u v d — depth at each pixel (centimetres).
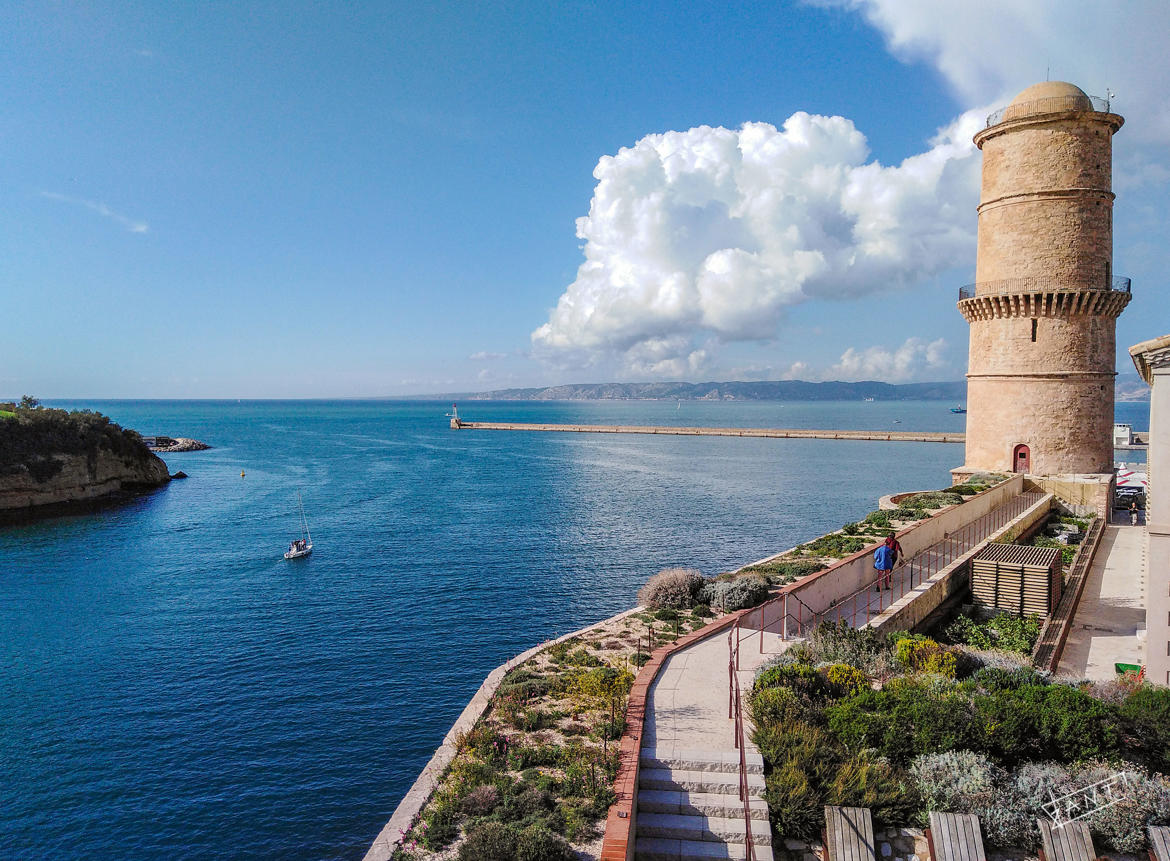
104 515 7769
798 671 1548
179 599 4572
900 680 1548
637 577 5075
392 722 2861
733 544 6231
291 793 2388
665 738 1383
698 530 6844
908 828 1144
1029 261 4812
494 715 1681
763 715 1388
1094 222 4719
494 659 3506
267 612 4278
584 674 1828
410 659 3506
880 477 11238
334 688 3175
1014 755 1301
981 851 1067
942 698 1412
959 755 1253
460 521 7238
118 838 2177
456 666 3422
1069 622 2706
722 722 1452
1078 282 4725
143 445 10194
